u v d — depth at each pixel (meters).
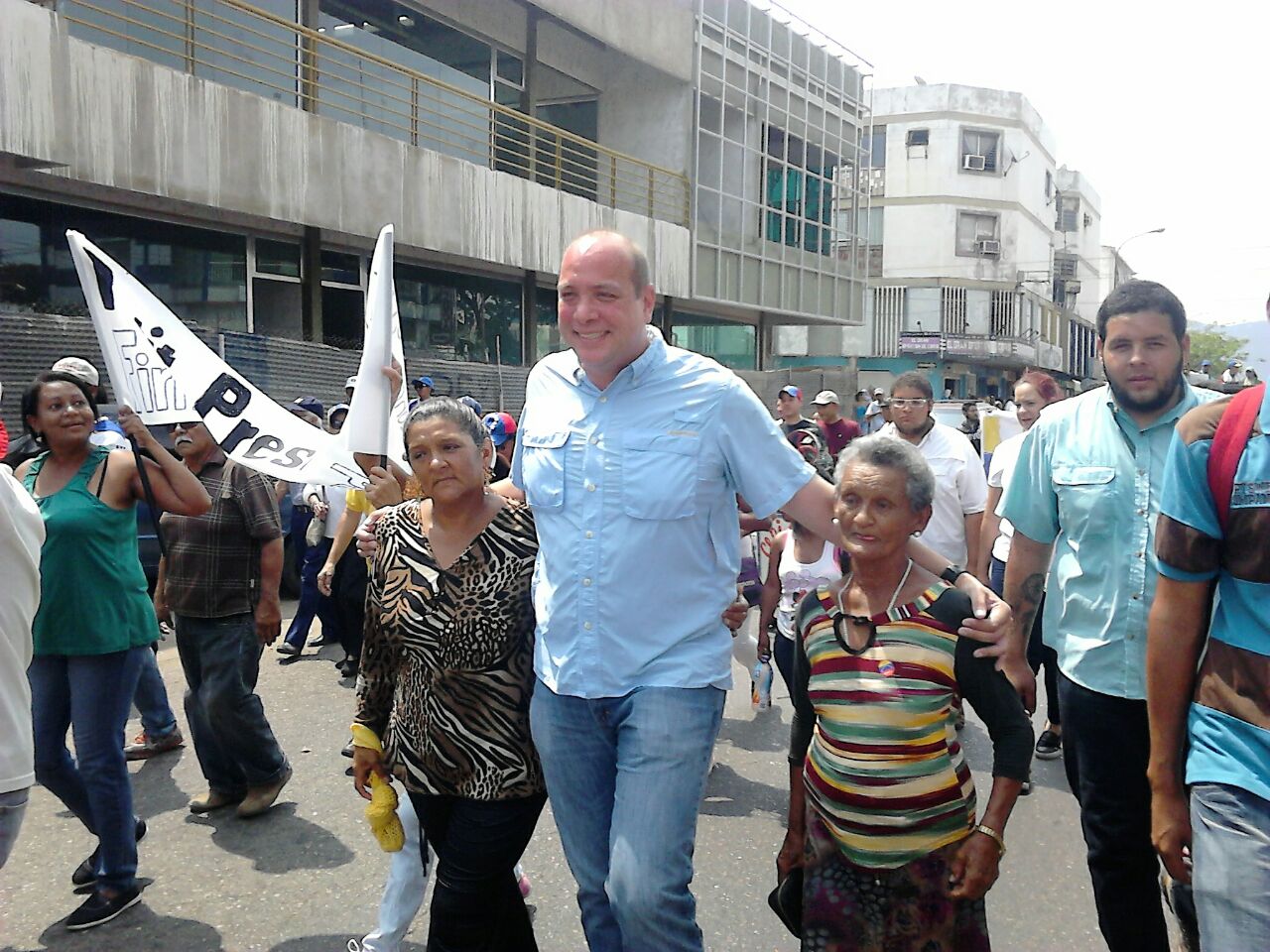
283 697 6.66
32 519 3.01
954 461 5.31
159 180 11.37
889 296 43.69
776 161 23.98
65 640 3.69
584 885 2.70
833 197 26.42
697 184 21.33
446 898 2.82
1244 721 2.17
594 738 2.63
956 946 2.51
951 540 5.34
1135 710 3.01
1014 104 44.25
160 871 4.19
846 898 2.57
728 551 2.69
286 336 14.56
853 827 2.51
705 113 21.91
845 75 26.42
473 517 2.86
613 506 2.57
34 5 9.93
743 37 22.52
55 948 3.60
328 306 15.41
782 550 5.06
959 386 43.94
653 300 2.70
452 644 2.74
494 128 18.86
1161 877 3.12
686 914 2.46
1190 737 2.29
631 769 2.49
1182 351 3.09
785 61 23.98
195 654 4.57
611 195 19.58
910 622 2.49
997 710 2.47
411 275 16.84
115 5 12.47
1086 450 3.18
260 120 12.62
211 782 4.76
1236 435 2.20
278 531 4.61
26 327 9.12
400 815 3.32
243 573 4.57
